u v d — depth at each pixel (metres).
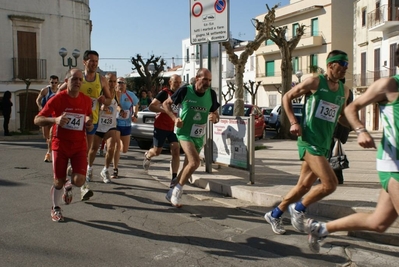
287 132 18.73
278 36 18.97
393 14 29.53
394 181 3.58
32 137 21.16
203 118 6.57
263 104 54.25
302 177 5.24
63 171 5.73
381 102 3.67
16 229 5.49
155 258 4.62
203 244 5.08
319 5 45.59
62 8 26.34
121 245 5.00
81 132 5.77
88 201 6.93
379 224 3.93
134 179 8.84
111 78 8.09
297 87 4.94
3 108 20.97
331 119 4.90
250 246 5.03
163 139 8.14
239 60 14.46
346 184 7.38
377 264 4.51
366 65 33.69
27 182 8.34
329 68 4.89
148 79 35.06
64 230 5.48
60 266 4.37
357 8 35.25
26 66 25.25
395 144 3.57
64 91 5.70
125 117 9.05
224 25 9.05
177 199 6.64
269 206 6.70
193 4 9.53
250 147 7.54
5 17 24.50
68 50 26.75
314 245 4.46
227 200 7.15
